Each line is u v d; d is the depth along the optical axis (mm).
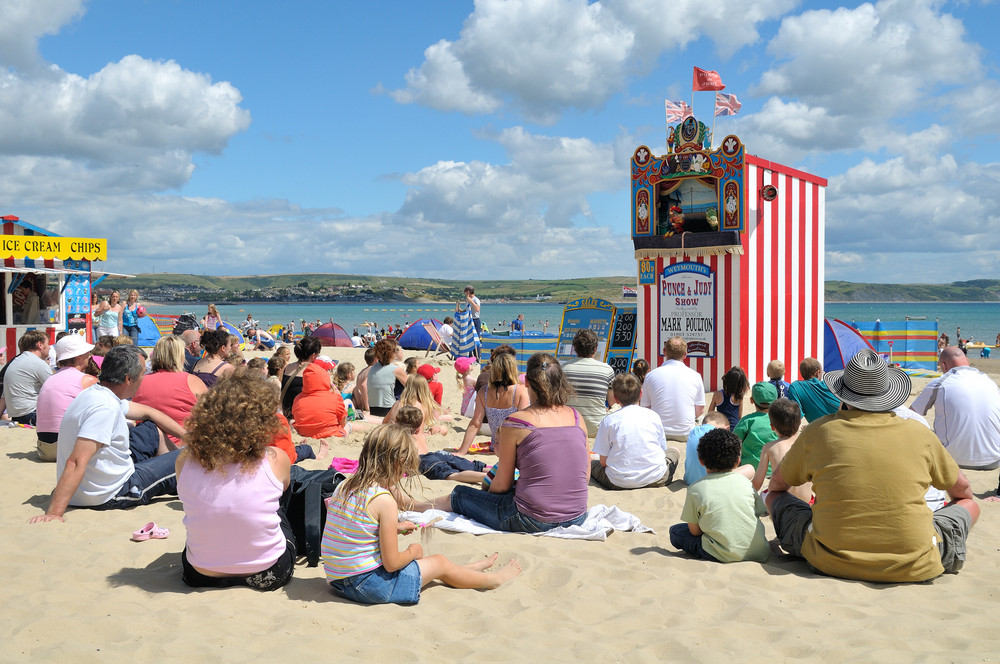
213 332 8211
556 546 4770
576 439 5129
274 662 3092
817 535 4266
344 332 30219
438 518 5207
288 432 5074
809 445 4332
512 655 3232
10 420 8555
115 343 9164
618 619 3648
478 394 7574
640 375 9320
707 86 11688
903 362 15898
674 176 11781
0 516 5262
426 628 3547
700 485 4621
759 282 11758
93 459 5270
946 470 4227
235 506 3877
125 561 4426
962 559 4281
